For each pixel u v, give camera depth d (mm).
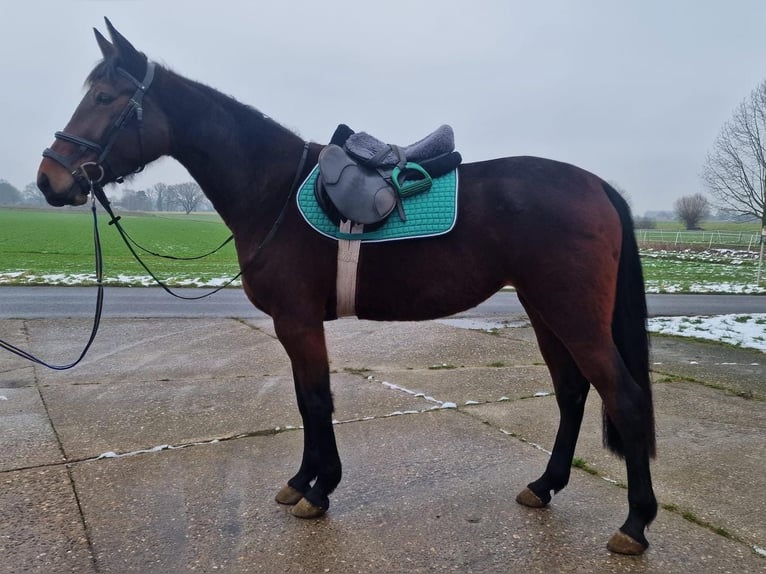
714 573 2371
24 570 2389
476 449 3686
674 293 14383
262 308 2971
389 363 6125
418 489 3139
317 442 2824
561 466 2934
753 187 21469
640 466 2508
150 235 36875
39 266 17328
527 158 2857
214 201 3074
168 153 3070
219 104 3014
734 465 3443
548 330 2949
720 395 4945
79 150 2844
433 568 2414
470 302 2826
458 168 2896
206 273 16375
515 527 2746
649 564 2441
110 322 8500
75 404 4609
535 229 2602
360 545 2588
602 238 2600
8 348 3287
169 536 2656
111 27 2873
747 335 7914
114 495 3047
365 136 2914
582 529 2730
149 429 4051
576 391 2953
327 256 2783
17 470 3338
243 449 3695
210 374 5617
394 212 2760
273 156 2979
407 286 2768
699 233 46688
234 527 2742
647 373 2648
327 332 8016
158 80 2965
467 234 2707
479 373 5664
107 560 2465
